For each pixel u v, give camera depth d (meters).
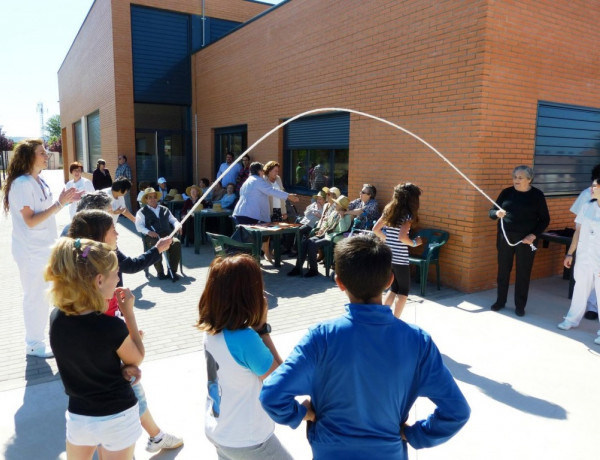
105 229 2.43
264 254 8.49
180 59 14.24
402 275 4.41
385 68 7.22
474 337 4.73
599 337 4.55
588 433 3.11
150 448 2.87
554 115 6.70
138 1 13.38
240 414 1.89
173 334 4.79
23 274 4.10
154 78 13.96
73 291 1.82
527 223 5.27
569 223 7.23
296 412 1.52
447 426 1.50
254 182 7.45
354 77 7.89
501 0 5.77
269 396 1.47
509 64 5.99
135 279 7.02
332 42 8.34
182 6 13.95
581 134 7.14
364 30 7.58
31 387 3.68
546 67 6.39
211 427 1.94
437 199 6.54
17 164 3.95
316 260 7.19
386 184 7.38
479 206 6.09
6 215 4.07
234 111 12.03
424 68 6.55
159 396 3.57
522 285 5.36
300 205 9.86
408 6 6.72
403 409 1.57
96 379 1.89
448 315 5.38
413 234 6.82
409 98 6.84
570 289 6.07
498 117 6.01
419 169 6.78
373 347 1.53
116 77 13.39
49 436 3.06
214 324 1.89
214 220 10.16
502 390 3.66
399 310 4.48
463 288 6.28
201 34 14.32
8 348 4.43
